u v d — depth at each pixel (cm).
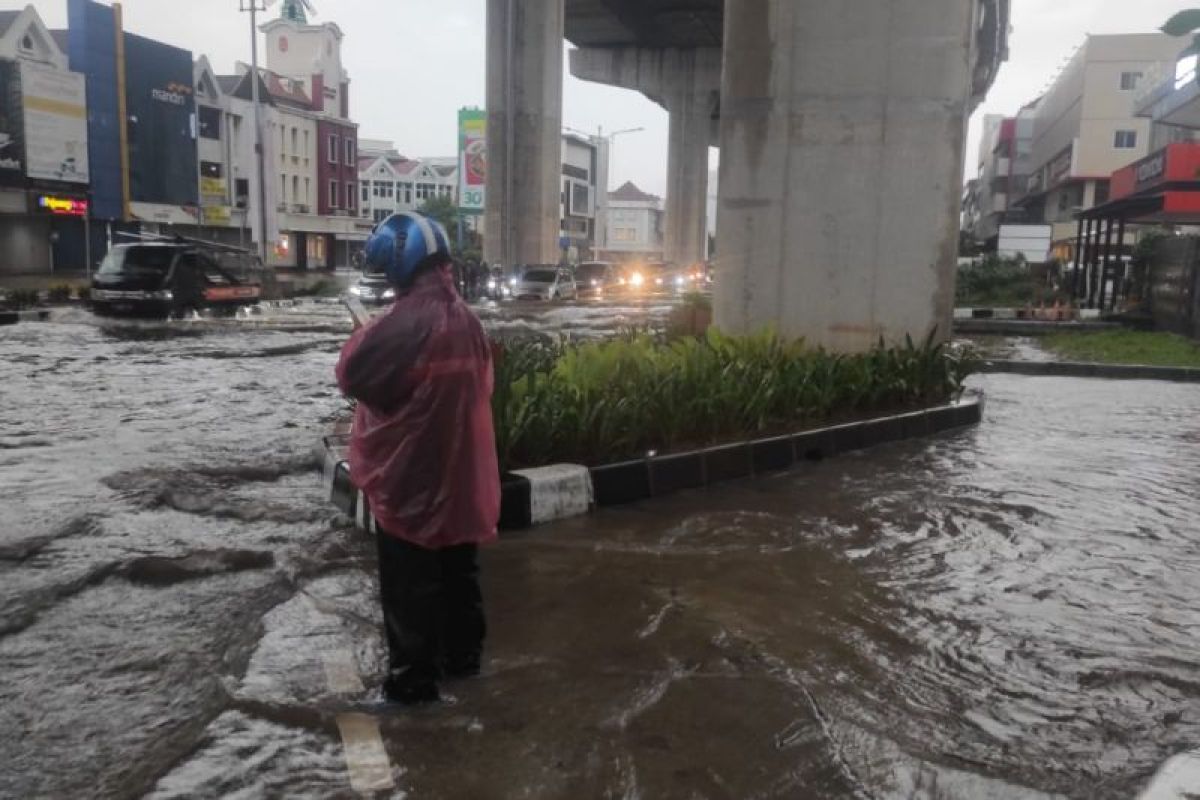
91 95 4247
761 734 298
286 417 914
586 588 432
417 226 303
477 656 338
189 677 337
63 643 366
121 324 2177
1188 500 627
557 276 3697
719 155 1062
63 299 2877
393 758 279
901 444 817
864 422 792
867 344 1024
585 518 557
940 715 316
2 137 3794
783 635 382
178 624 387
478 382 311
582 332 2033
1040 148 7931
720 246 1066
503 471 561
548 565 464
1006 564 483
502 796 260
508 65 3903
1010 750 294
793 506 591
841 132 1002
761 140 1032
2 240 3938
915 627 394
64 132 4088
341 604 407
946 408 895
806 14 999
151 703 317
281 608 402
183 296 2405
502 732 296
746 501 602
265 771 272
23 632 377
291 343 1741
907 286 1005
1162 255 2198
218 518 544
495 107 3975
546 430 590
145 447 751
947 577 460
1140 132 6075
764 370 822
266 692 322
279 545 490
